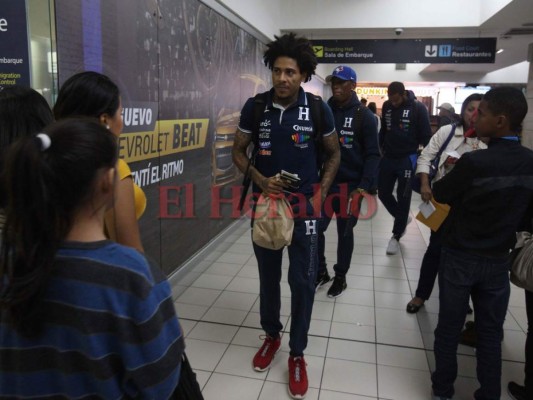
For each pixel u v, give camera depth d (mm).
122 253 831
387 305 3170
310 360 2459
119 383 857
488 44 6871
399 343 2654
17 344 808
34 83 1872
